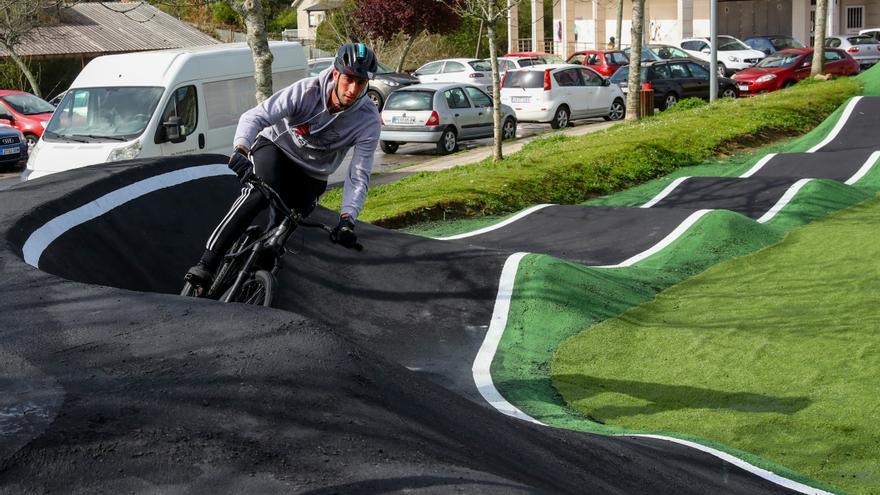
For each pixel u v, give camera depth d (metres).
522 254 8.08
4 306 4.21
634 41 20.55
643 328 7.35
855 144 15.87
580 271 8.09
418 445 3.29
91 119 13.72
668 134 16.72
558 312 7.40
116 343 3.77
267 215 8.09
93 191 6.81
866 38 39.50
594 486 3.96
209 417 3.14
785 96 21.06
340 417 3.31
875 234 9.88
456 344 6.95
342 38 44.84
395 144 21.38
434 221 12.20
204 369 3.51
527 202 13.08
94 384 3.33
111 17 41.09
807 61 28.98
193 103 14.01
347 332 6.96
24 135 24.30
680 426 5.64
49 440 2.88
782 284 8.34
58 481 2.72
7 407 3.11
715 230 9.83
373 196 13.47
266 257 5.28
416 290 7.57
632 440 5.07
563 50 48.56
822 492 4.71
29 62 34.62
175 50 14.63
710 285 8.46
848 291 7.99
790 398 5.93
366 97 5.12
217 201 7.93
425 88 20.64
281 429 3.13
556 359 6.72
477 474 3.01
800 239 9.95
